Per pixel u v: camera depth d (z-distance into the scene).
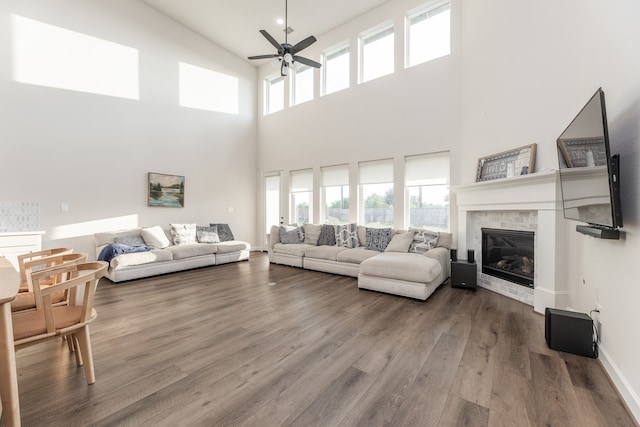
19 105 3.99
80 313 1.69
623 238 1.67
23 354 2.03
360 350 2.10
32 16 4.08
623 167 1.69
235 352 2.08
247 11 5.39
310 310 2.96
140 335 2.36
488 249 3.86
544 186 2.80
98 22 4.71
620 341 1.66
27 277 2.20
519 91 3.23
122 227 5.01
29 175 4.07
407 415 1.43
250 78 7.29
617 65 1.81
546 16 2.85
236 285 3.96
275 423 1.38
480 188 3.70
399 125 4.98
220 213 6.61
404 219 4.93
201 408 1.48
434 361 1.94
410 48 5.04
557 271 2.72
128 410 1.46
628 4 1.66
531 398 1.56
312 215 6.39
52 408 1.46
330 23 5.71
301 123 6.49
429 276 3.20
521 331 2.42
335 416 1.42
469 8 4.15
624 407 1.49
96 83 4.70
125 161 5.04
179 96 5.82
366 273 3.67
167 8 5.37
